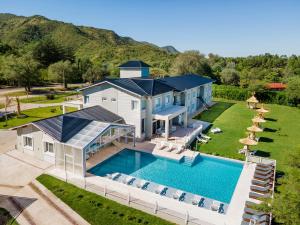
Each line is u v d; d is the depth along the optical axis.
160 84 40.94
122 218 18.11
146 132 36.38
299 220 12.25
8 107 55.50
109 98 36.09
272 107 61.59
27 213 18.50
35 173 24.52
